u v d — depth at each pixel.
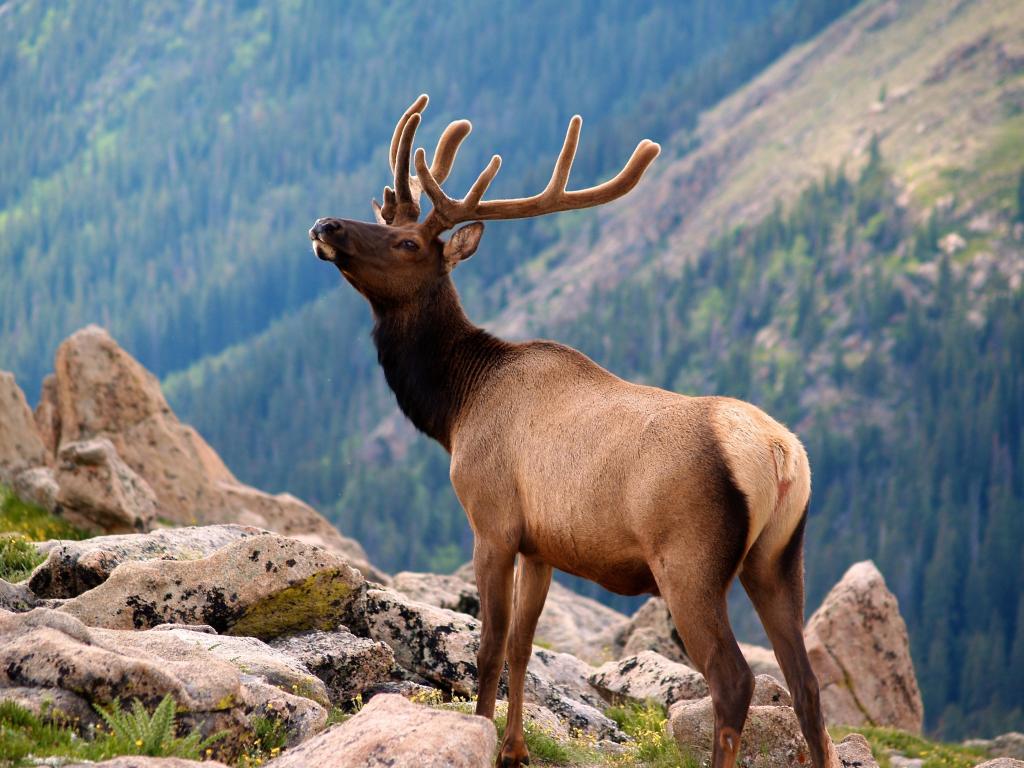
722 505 20.25
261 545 28.23
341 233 26.36
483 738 18.27
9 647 20.38
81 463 52.16
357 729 18.61
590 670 38.56
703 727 25.39
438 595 48.25
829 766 19.77
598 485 21.81
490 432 24.50
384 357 27.16
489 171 26.95
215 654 24.09
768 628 20.77
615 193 26.92
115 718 19.16
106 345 68.00
